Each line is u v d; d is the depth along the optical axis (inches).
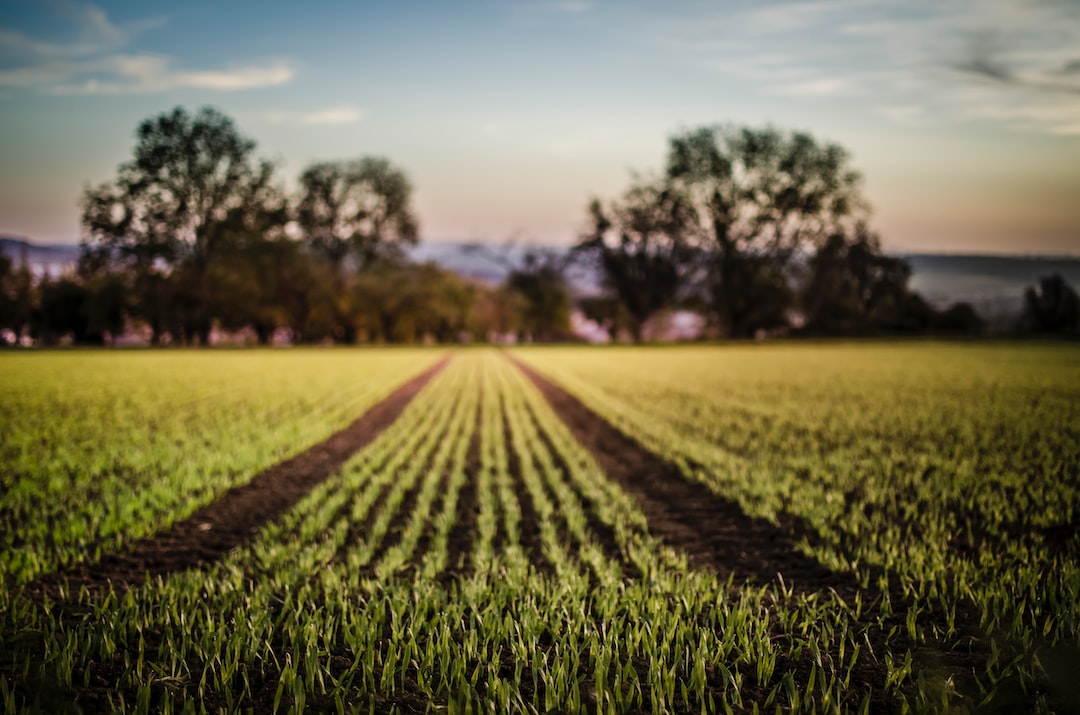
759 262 2561.5
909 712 145.0
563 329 3617.1
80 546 275.4
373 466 450.6
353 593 219.8
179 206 2363.4
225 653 174.9
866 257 2546.8
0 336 2672.2
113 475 406.9
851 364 1525.6
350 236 2876.5
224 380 1146.0
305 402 820.0
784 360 1718.8
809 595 219.5
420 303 2947.8
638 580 227.1
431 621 187.5
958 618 197.3
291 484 404.2
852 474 417.1
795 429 605.3
